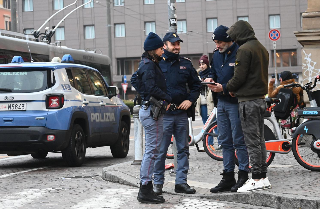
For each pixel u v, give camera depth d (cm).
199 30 7156
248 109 739
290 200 673
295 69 7081
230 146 787
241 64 731
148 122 748
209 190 793
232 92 753
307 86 986
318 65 1362
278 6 7081
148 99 745
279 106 1018
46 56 2328
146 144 753
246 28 745
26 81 1151
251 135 742
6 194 831
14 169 1171
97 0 7219
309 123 934
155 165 786
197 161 1134
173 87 779
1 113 1138
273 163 1041
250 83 736
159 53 746
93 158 1412
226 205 710
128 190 853
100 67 2867
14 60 1279
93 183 938
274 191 720
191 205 714
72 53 2567
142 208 705
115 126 1365
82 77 1262
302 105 1196
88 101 1240
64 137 1141
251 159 745
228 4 7125
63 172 1105
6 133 1127
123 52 7244
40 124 1125
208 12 7156
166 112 777
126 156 1452
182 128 788
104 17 7200
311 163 938
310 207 657
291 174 888
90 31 7244
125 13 7238
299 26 7062
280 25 7088
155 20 7206
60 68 1180
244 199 725
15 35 2206
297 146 943
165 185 848
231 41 776
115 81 7294
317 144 926
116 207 715
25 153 1318
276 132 969
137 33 7231
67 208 714
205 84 773
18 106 1137
